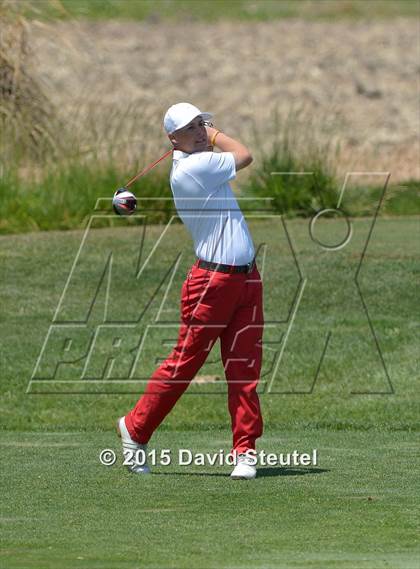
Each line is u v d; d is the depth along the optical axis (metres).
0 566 17.80
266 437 28.45
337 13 124.56
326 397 33.53
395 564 17.78
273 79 88.44
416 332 37.50
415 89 84.69
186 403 33.28
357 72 91.06
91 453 26.58
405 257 43.59
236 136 67.38
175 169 23.36
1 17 56.28
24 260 44.84
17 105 55.53
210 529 19.84
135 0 122.12
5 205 51.31
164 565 17.78
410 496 22.00
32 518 20.59
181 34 109.38
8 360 36.41
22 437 29.02
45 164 54.38
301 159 54.12
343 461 25.34
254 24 118.00
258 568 17.59
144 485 23.14
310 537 19.28
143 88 82.38
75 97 64.25
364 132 69.38
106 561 18.05
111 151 53.72
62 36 59.47
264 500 21.80
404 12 124.62
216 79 88.44
